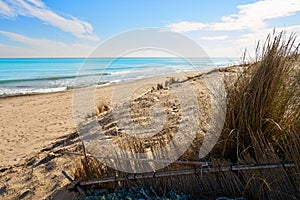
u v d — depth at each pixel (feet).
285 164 6.59
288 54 7.48
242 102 7.66
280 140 7.48
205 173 7.17
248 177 6.82
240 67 8.77
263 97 7.34
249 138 7.52
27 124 22.93
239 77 8.19
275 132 7.44
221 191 7.04
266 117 7.50
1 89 56.70
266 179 6.68
